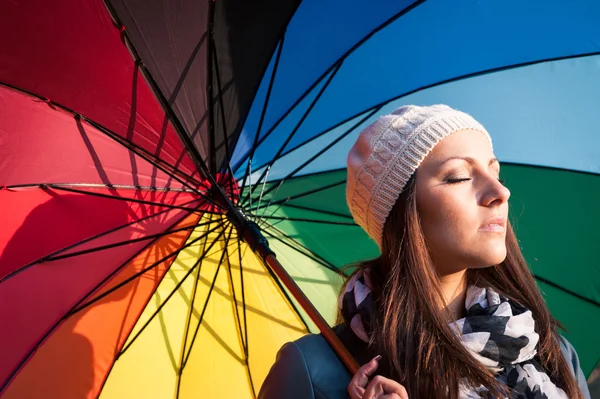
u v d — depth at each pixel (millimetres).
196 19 2252
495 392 1381
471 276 1618
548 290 2471
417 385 1379
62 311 2326
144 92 2299
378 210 1538
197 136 2396
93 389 2363
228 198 2412
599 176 2434
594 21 2334
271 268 2170
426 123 1481
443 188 1431
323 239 2732
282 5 2320
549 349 1568
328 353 1542
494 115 2484
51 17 2104
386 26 2434
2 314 2207
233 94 2420
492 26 2396
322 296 2670
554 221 2469
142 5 2186
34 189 2268
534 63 2424
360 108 2576
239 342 2633
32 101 2221
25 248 2258
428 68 2496
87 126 2312
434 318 1411
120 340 2465
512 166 2480
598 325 2457
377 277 1613
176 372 2541
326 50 2469
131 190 2438
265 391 1536
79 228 2346
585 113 2412
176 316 2588
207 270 2646
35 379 2248
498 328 1477
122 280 2453
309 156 2654
